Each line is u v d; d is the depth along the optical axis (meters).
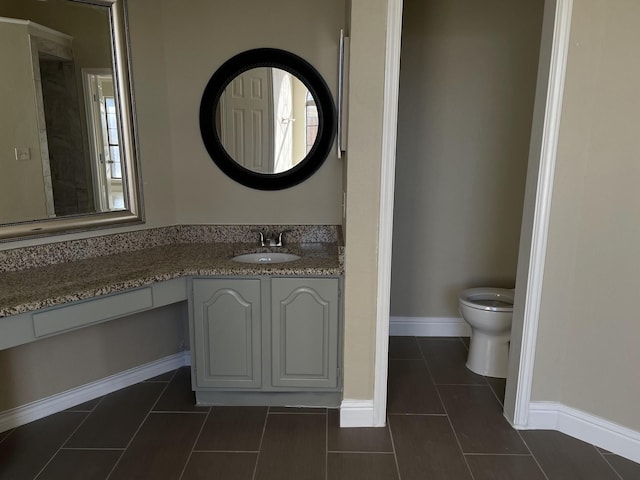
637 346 1.96
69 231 2.28
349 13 2.02
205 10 2.49
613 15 1.83
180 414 2.35
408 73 2.95
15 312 1.70
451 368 2.86
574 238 2.03
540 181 1.99
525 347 2.16
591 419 2.13
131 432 2.21
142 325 2.63
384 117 1.96
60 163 2.24
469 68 2.94
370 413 2.26
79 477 1.91
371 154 2.00
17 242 2.13
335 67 2.53
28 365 2.23
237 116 2.59
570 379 2.16
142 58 2.44
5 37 2.02
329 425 2.28
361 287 2.13
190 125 2.61
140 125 2.48
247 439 2.16
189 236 2.72
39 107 2.15
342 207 2.55
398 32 1.89
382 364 2.20
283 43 2.51
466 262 3.21
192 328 2.30
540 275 2.07
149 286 2.11
